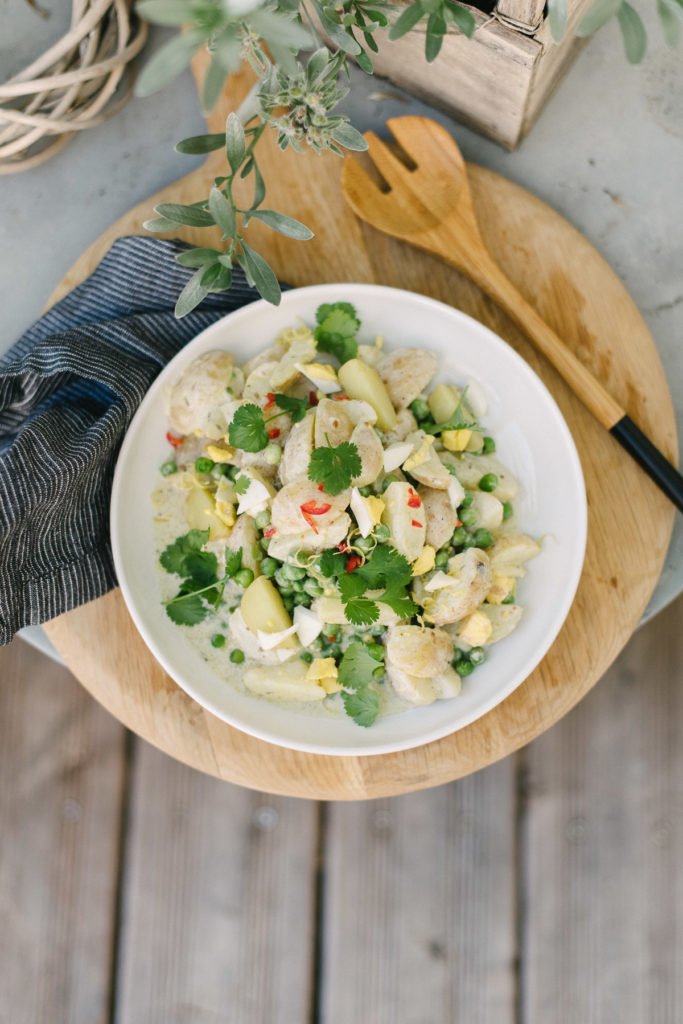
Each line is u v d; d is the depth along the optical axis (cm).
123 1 84
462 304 87
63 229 90
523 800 107
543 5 74
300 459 80
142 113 90
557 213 87
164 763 108
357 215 86
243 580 82
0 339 90
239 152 72
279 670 83
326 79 73
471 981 107
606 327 86
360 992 108
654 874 107
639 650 107
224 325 84
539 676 85
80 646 86
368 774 85
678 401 88
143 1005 108
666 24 70
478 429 85
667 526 85
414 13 70
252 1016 108
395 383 83
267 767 85
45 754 108
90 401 86
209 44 68
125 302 86
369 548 80
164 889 108
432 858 107
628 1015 106
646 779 107
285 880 108
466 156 89
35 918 108
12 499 82
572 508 83
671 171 88
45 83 82
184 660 84
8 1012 108
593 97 88
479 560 81
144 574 85
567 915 107
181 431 84
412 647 80
